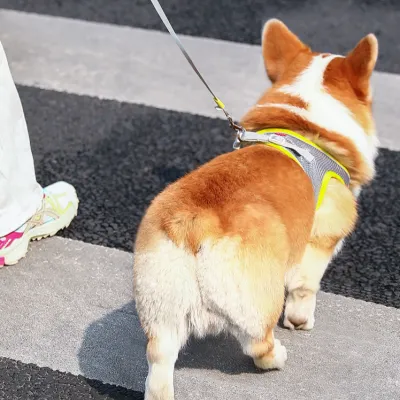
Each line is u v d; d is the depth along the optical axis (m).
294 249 1.83
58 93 2.89
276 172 1.83
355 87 2.04
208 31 3.27
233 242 1.72
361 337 2.02
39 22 3.30
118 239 2.29
